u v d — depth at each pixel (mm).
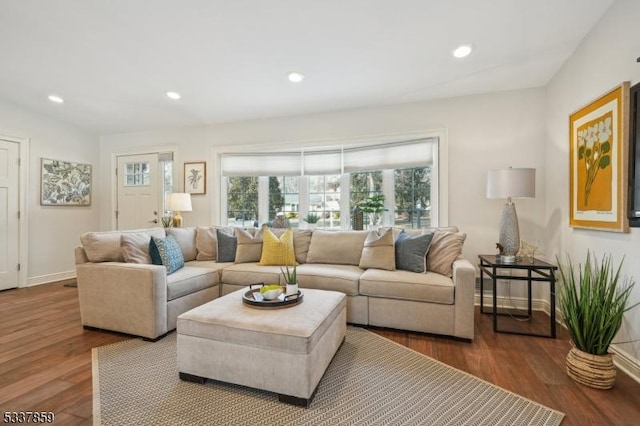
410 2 1977
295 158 4203
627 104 1861
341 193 4090
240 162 4359
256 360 1673
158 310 2410
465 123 3330
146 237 2953
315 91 3322
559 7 2020
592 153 2215
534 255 3027
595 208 2180
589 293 1851
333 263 3240
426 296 2443
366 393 1713
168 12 2088
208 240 3592
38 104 3867
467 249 3309
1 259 3854
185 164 4586
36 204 4199
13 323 2758
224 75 3002
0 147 3830
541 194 3074
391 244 2918
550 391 1724
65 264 4551
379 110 3670
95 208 4992
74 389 1740
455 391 1729
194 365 1801
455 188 3348
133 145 4875
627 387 1754
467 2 1975
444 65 2756
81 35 2375
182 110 3939
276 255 3227
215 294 3070
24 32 2344
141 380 1833
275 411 1562
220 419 1499
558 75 2803
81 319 2721
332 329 1999
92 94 3518
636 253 1816
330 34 2328
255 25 2223
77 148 4699
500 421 1484
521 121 3145
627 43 1866
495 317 2557
